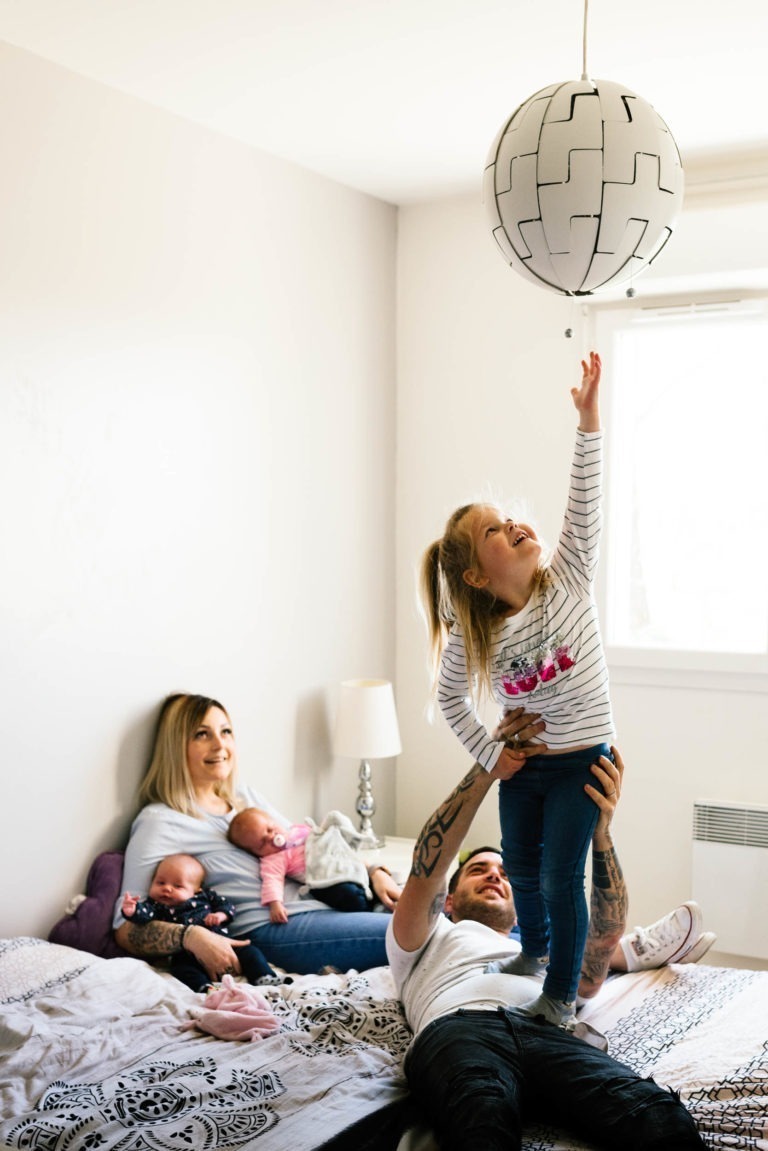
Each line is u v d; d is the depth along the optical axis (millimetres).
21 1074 2098
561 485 3934
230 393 3428
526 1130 1981
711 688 3693
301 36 2645
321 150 3527
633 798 3820
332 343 3873
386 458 4184
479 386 4062
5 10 2508
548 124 1727
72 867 2949
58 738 2895
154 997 2510
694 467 3867
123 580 3068
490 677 2242
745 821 3584
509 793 2326
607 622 3871
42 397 2820
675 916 2750
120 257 3029
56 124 2826
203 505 3338
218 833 3170
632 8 2471
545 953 2373
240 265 3449
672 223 1808
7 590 2744
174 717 3148
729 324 3682
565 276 1823
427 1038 2100
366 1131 1940
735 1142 1882
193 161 3258
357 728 3738
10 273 2730
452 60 2789
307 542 3785
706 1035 2309
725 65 2797
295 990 2582
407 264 4184
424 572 2383
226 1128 1888
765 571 3785
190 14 2523
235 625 3480
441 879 2412
